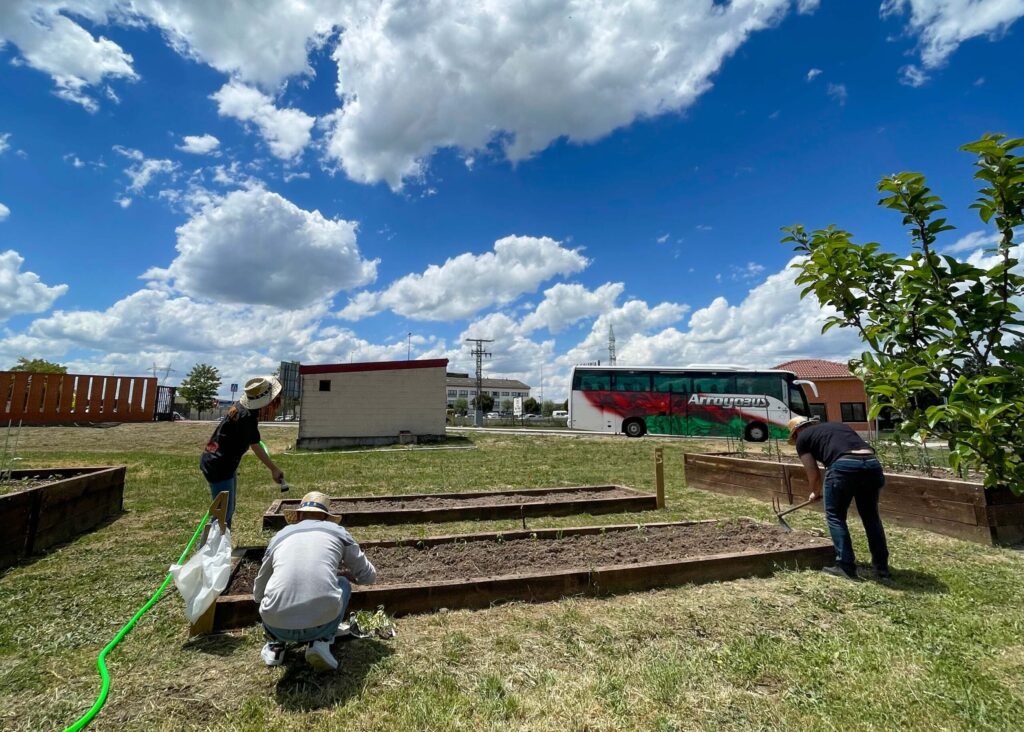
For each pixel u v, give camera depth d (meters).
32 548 5.40
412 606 3.90
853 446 4.87
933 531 6.34
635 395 25.02
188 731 2.52
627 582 4.37
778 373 24.34
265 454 5.02
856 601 4.14
